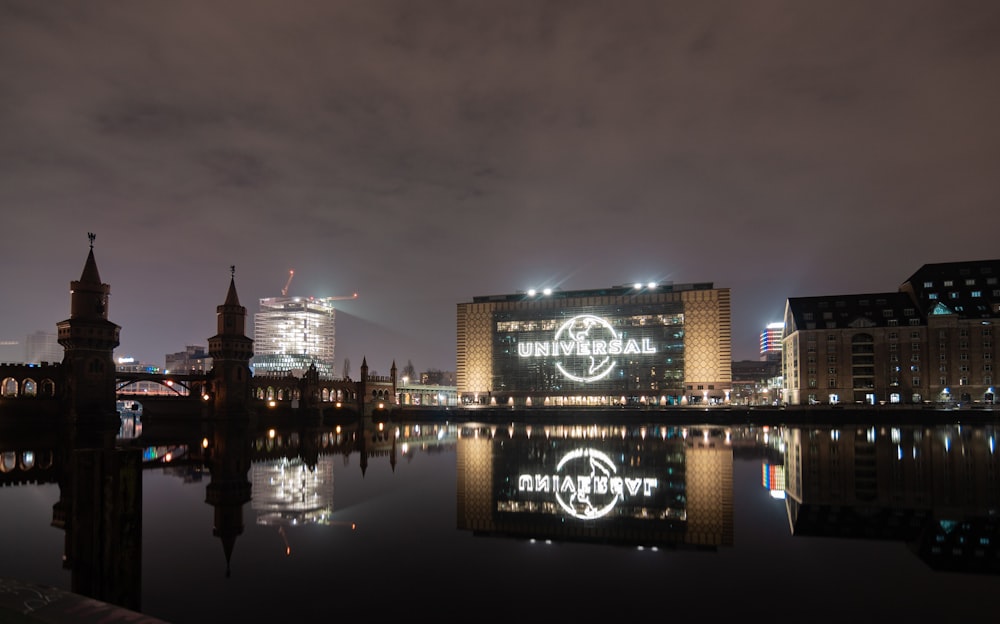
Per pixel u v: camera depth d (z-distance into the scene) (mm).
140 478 16828
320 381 147000
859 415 122312
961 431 91438
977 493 31922
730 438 77062
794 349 160750
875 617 14844
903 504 28984
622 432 94250
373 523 25922
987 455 52156
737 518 26094
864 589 16891
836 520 25594
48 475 44531
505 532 24031
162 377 123625
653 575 18422
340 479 39469
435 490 34375
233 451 62406
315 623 14828
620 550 21344
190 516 27516
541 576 18438
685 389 193250
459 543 22391
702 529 24156
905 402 145375
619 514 27312
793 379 163000
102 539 16000
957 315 147000
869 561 19547
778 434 86000
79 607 9062
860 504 29031
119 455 16375
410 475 41125
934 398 146250
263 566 19594
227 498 32281
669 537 22984
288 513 28047
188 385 129875
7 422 97500
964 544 21609
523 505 29594
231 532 24250
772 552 20734
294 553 21141
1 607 9102
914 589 16828
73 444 74812
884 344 151375
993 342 144500
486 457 52969
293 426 124562
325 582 18016
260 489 35281
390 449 63312
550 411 143875
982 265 153625
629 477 39000
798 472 40719
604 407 150000
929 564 19188
